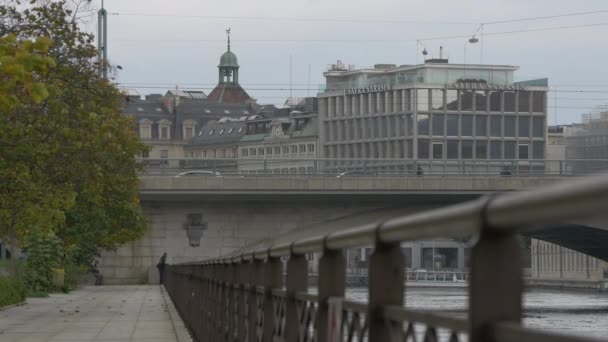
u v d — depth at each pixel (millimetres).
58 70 94438
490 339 10109
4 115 89562
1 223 132375
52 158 96438
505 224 9789
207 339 54094
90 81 97500
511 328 9617
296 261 22547
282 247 24172
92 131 96250
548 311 71062
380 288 14305
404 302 14320
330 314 17641
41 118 92062
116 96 101375
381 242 14242
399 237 12984
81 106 95375
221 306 44562
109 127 96875
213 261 50000
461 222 10656
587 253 143125
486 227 10156
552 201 8742
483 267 10234
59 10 95125
